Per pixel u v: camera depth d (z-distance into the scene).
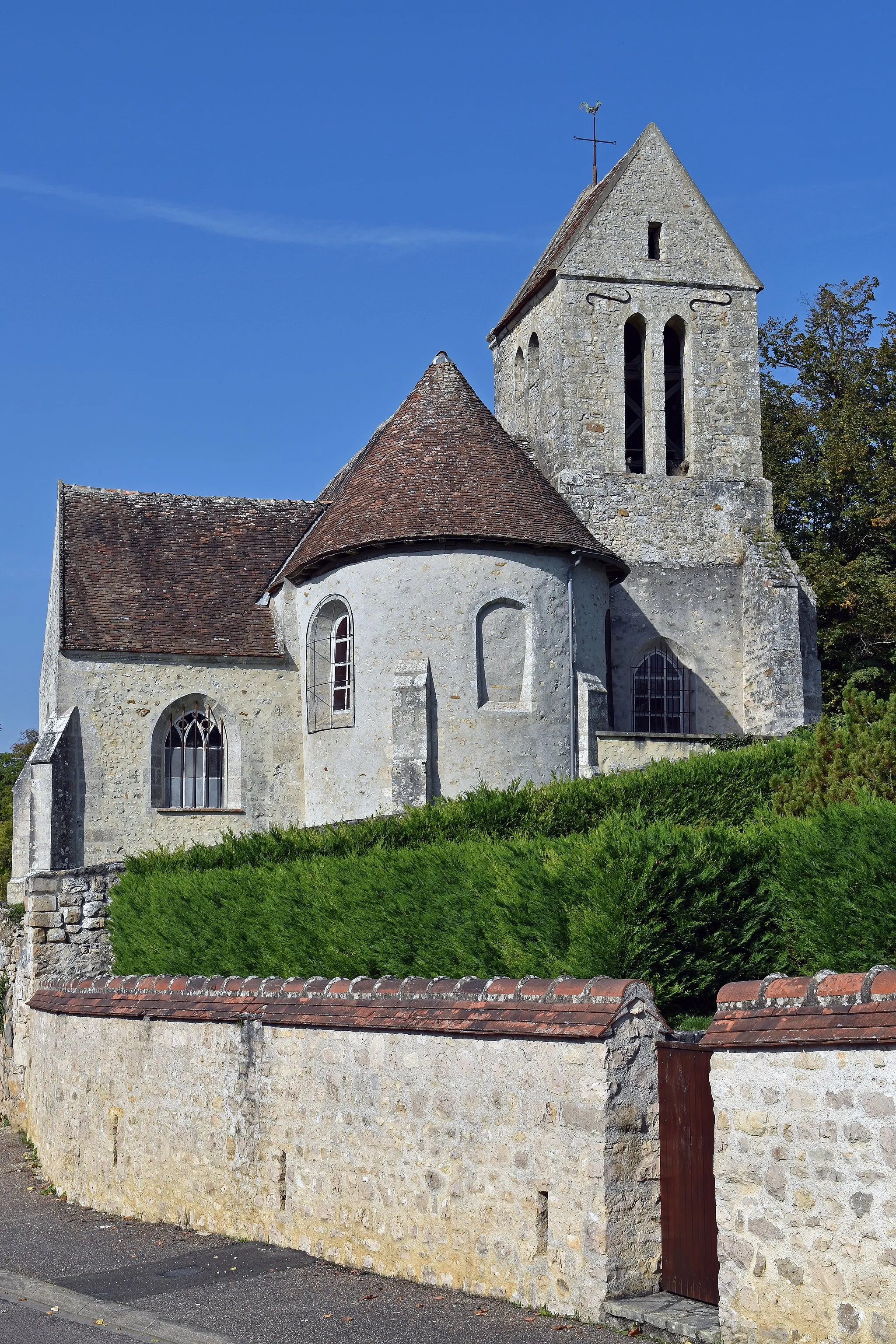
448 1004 12.52
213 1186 15.73
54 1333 12.20
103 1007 18.31
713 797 20.16
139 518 35.78
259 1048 15.05
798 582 36.16
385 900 15.95
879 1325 8.64
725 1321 9.64
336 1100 13.78
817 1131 9.11
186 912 20.02
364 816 29.97
